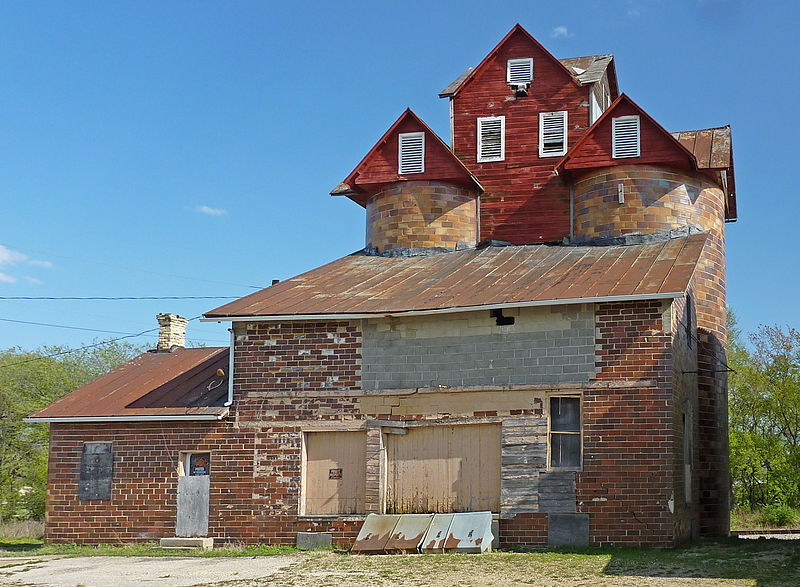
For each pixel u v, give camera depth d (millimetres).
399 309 23219
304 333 24453
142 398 26484
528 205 29984
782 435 42188
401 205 29781
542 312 22453
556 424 22156
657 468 21016
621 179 27609
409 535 21984
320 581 18062
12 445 48625
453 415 22812
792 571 17141
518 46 31531
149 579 19328
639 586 16156
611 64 32906
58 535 25766
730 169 29766
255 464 24312
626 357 21594
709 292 26750
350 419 23688
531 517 21719
